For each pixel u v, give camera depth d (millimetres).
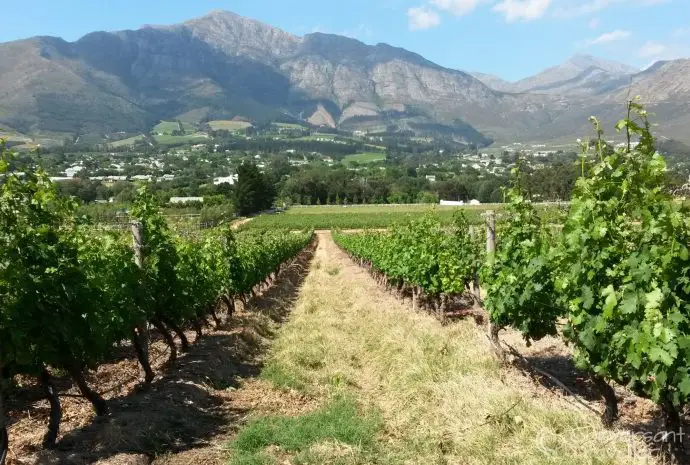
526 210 8227
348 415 6629
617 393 6879
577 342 5578
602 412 6023
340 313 15109
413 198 106688
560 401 6406
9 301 5027
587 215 5270
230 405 7391
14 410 6809
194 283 10430
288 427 6223
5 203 5180
